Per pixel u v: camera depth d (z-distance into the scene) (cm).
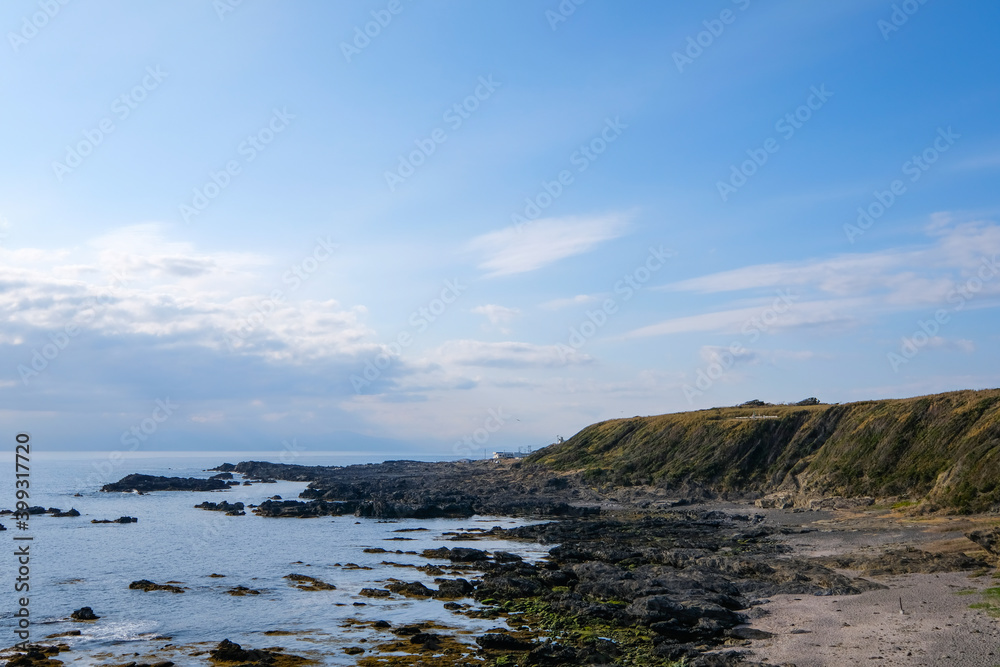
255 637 3431
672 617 3491
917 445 8156
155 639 3416
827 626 3191
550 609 3872
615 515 8900
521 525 8262
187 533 7444
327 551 6162
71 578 4944
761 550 5531
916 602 3444
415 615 3828
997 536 4312
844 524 6575
